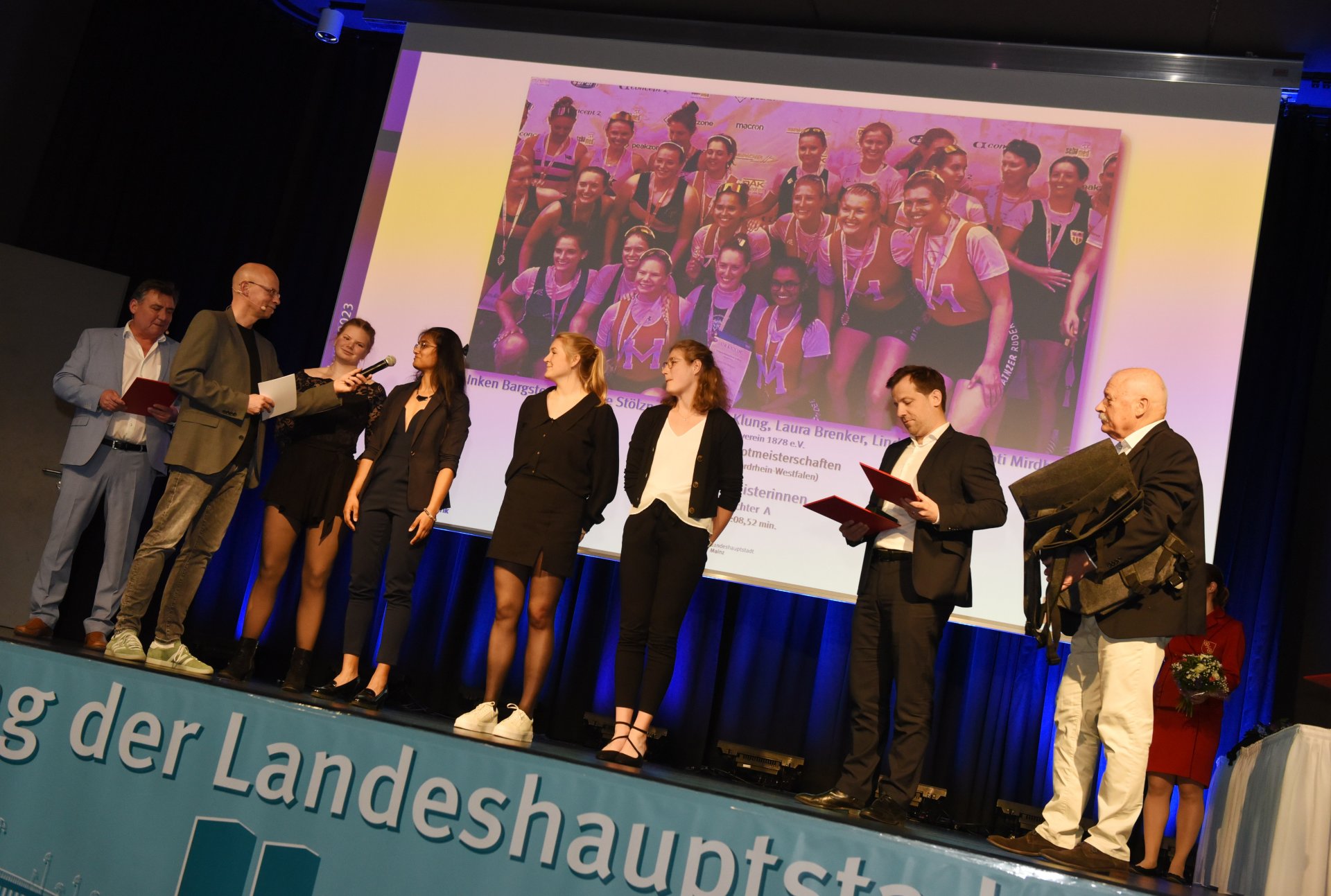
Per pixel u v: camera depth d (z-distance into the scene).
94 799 2.80
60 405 4.82
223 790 2.77
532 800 2.64
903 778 2.98
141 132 5.44
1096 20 4.63
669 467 3.34
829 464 4.52
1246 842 3.50
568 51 5.21
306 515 3.83
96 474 4.20
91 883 2.76
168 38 5.52
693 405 3.42
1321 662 4.42
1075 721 2.94
